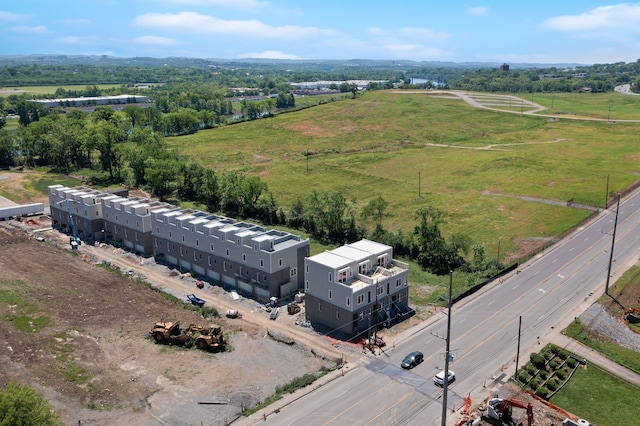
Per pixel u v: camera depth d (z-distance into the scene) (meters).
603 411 65.25
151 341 83.06
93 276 108.88
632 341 81.19
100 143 193.88
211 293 102.19
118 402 67.19
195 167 172.12
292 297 100.12
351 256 90.62
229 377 73.25
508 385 70.00
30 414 52.38
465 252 110.25
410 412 64.88
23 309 92.19
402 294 91.75
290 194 173.38
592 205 148.88
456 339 82.00
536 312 89.50
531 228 133.25
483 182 178.88
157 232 118.94
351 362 76.38
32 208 153.75
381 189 176.25
